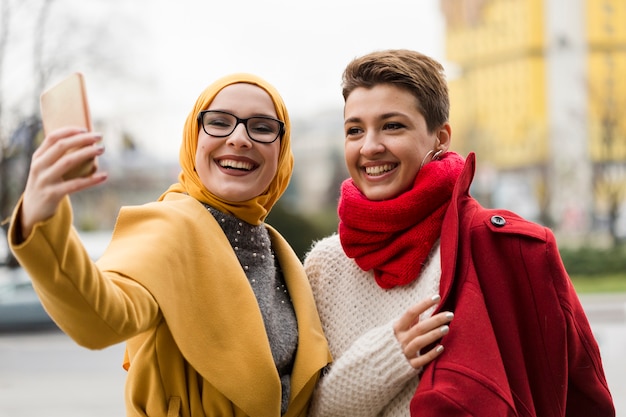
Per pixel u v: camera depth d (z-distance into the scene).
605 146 27.02
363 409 2.19
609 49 39.69
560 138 32.59
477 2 47.06
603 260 21.41
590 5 39.78
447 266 2.10
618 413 6.34
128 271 1.85
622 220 26.73
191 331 2.00
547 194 32.09
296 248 18.36
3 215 16.81
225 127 2.21
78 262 1.59
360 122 2.33
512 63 44.41
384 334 2.15
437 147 2.39
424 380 2.03
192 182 2.30
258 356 2.05
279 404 2.08
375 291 2.39
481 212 2.23
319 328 2.33
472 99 46.34
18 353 10.52
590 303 15.39
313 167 46.56
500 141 38.06
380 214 2.27
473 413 1.95
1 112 16.52
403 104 2.29
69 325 1.67
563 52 40.25
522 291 2.14
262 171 2.23
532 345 2.13
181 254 2.02
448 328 2.06
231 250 2.15
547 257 2.14
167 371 2.06
